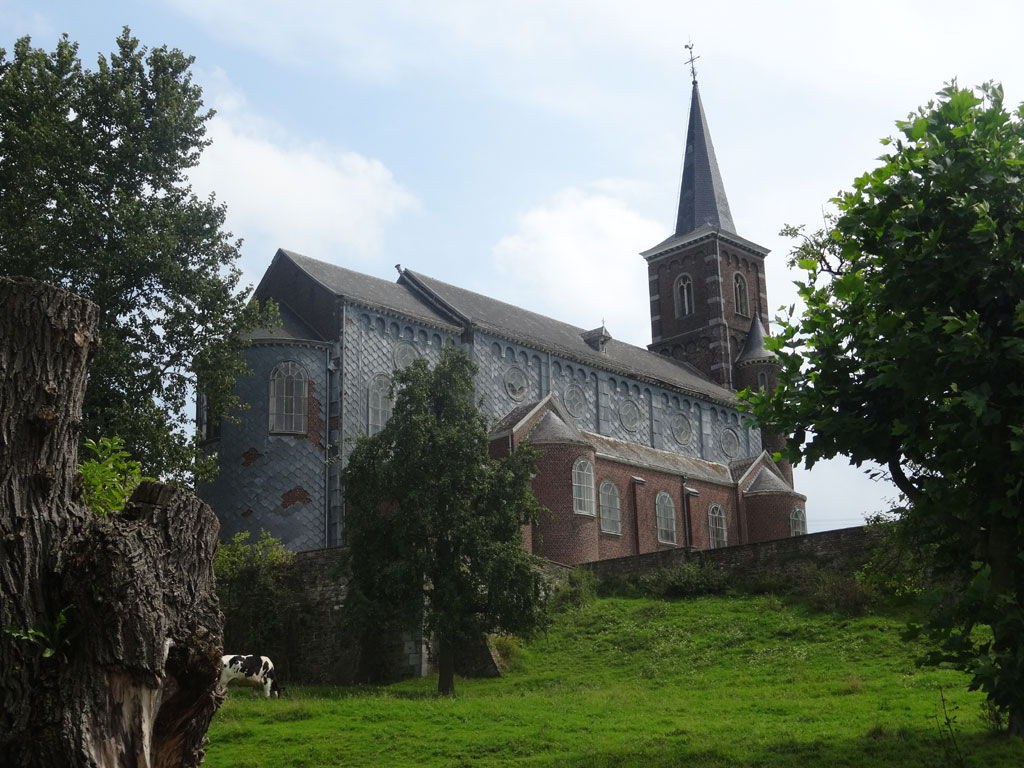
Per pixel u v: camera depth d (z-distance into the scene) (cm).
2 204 3272
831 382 1485
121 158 3544
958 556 1426
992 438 1312
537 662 3447
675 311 8512
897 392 1416
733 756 1777
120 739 773
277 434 4862
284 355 4956
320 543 4809
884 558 3111
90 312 877
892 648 2972
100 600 786
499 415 5681
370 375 5144
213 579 884
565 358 6194
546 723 2281
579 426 6138
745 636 3331
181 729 848
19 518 803
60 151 3369
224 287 3666
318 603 3731
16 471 813
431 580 3266
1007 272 1346
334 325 5106
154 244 3422
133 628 788
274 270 5434
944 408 1274
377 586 3106
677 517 6341
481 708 2506
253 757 2059
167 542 838
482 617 3144
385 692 3089
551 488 5306
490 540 3156
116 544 805
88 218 3369
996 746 1638
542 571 4031
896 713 2095
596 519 5425
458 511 3169
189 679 833
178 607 830
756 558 3975
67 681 771
